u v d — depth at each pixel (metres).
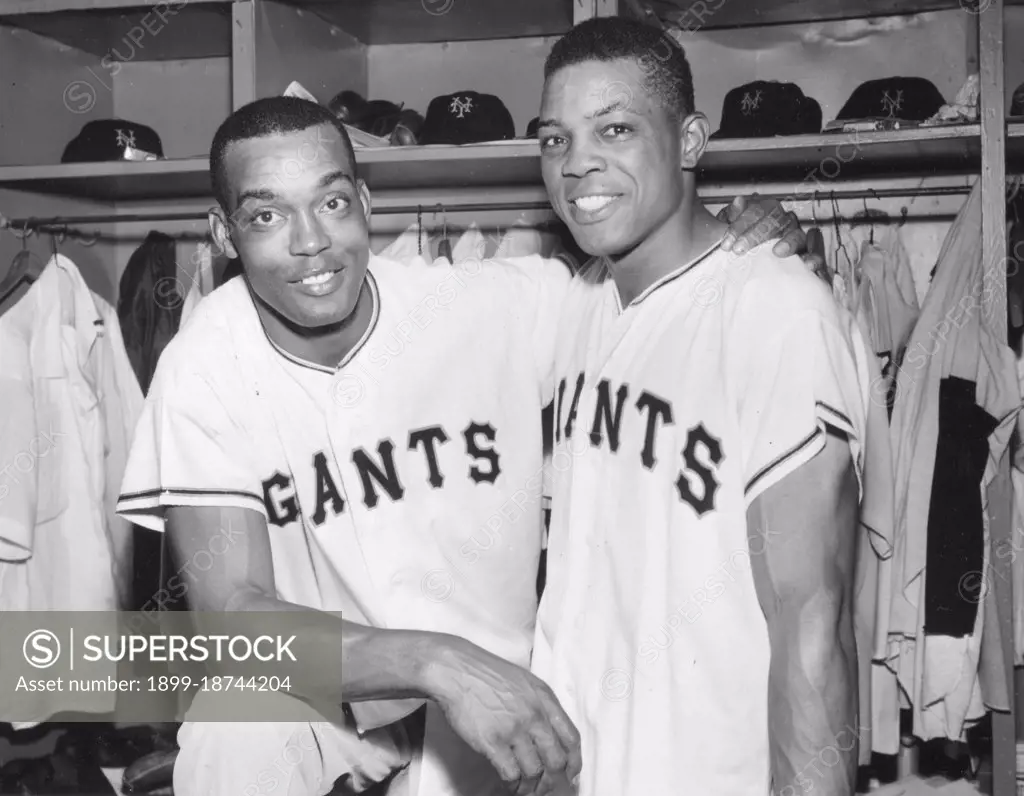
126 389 2.11
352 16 2.23
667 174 1.04
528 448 1.32
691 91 1.08
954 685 1.74
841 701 0.98
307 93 1.86
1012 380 1.75
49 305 1.99
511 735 0.95
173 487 1.19
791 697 0.98
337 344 1.25
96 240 2.49
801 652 0.98
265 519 1.24
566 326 1.26
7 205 2.25
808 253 1.12
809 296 1.01
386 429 1.26
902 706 1.87
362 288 1.25
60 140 2.41
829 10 2.20
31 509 1.92
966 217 1.79
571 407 1.18
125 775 2.06
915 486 1.76
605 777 1.09
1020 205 1.98
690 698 1.05
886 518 1.64
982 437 1.74
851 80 2.26
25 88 2.31
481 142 2.01
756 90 1.98
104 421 2.05
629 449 1.10
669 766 1.06
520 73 2.38
